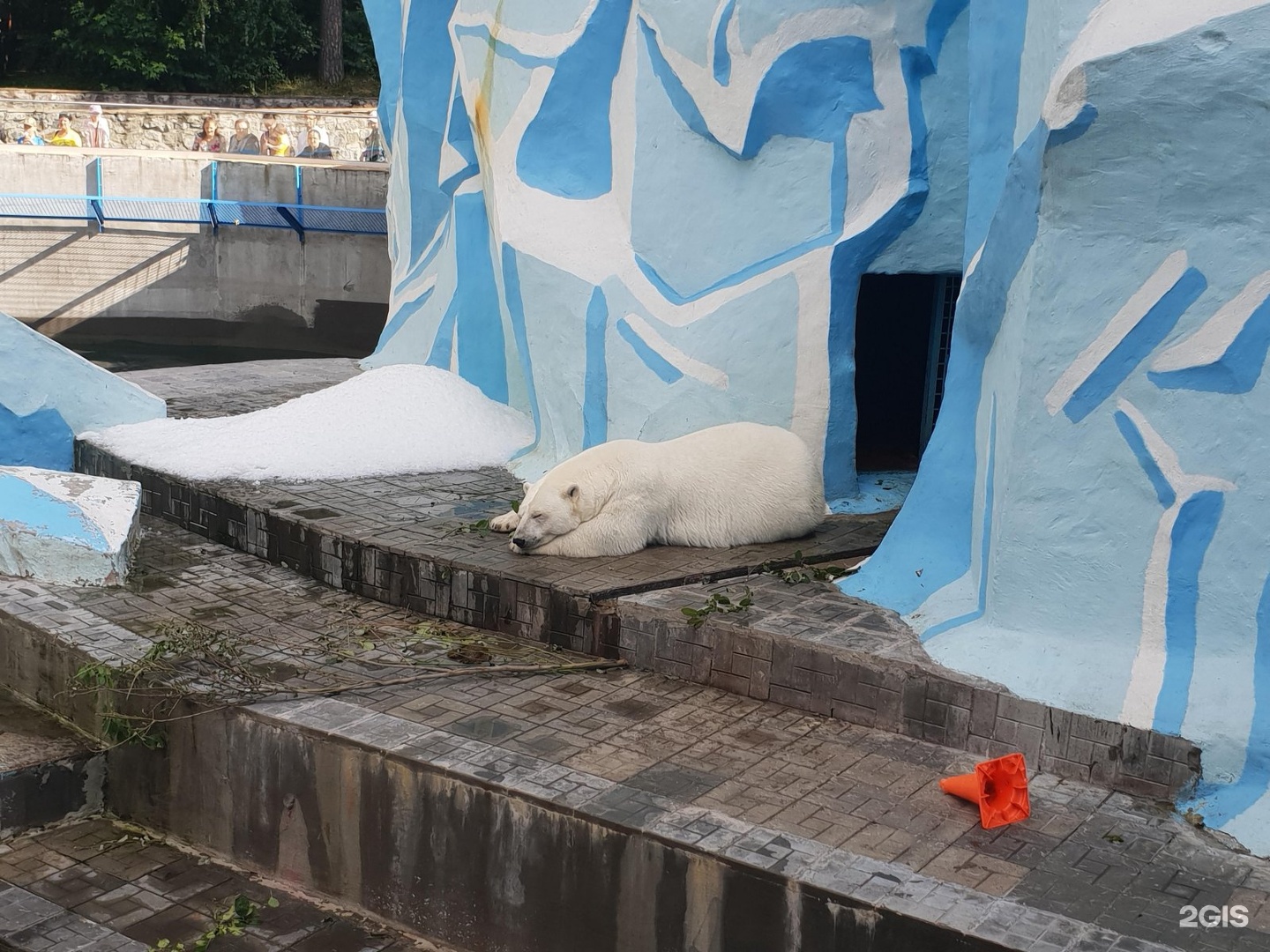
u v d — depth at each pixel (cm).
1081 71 412
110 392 861
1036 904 337
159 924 429
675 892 366
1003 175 510
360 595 617
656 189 725
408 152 1056
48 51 2864
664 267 724
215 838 479
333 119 2473
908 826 383
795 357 671
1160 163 410
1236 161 397
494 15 834
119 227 1877
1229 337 405
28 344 822
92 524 645
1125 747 411
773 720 467
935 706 447
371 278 1892
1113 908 337
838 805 396
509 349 877
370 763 429
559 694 488
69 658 532
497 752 426
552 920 392
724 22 667
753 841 365
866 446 826
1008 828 384
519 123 813
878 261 677
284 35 3045
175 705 481
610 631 524
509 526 632
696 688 498
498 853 401
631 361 717
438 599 582
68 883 455
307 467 754
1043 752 427
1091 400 434
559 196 785
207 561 671
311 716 455
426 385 848
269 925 430
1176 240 413
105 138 2225
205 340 1948
